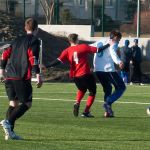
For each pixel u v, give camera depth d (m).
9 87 27.55
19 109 27.03
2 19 94.50
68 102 47.47
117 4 105.62
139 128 31.98
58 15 106.19
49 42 89.88
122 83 37.78
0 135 28.64
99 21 103.31
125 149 25.09
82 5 106.94
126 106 45.12
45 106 44.00
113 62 37.78
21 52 26.83
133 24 105.25
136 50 74.62
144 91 61.81
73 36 36.66
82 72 36.53
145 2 109.44
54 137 28.20
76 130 30.77
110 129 31.38
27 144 26.05
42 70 80.12
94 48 36.81
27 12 107.50
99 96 54.06
